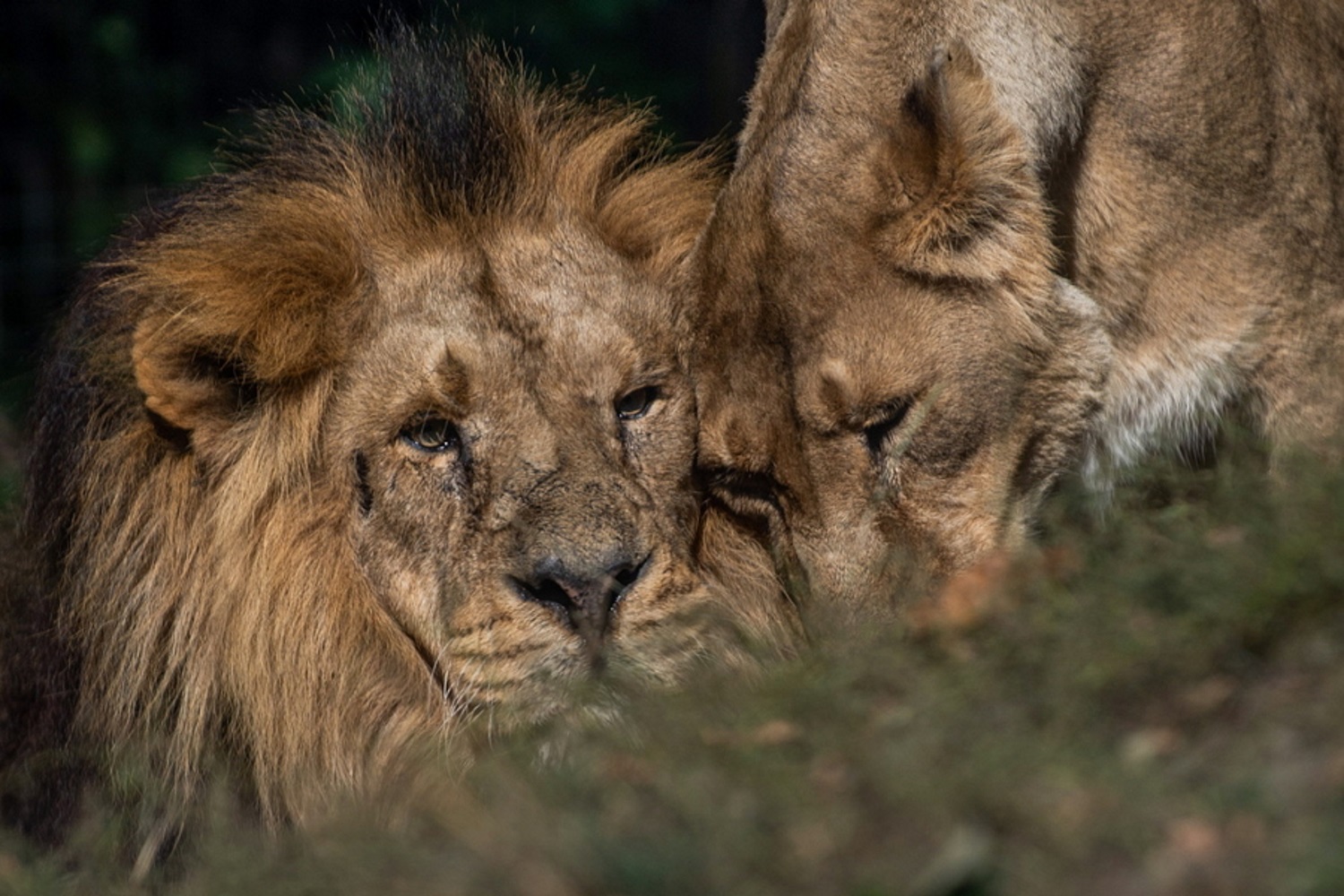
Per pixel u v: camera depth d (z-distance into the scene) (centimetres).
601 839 431
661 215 756
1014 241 670
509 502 643
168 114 1605
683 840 425
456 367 656
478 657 639
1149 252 732
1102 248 735
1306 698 439
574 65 1570
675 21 1648
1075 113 719
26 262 1502
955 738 455
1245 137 733
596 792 486
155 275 689
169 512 696
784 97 712
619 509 643
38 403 752
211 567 693
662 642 638
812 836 420
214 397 689
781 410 659
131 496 698
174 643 691
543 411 657
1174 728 451
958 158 651
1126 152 730
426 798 615
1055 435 690
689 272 697
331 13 1639
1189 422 744
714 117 1602
